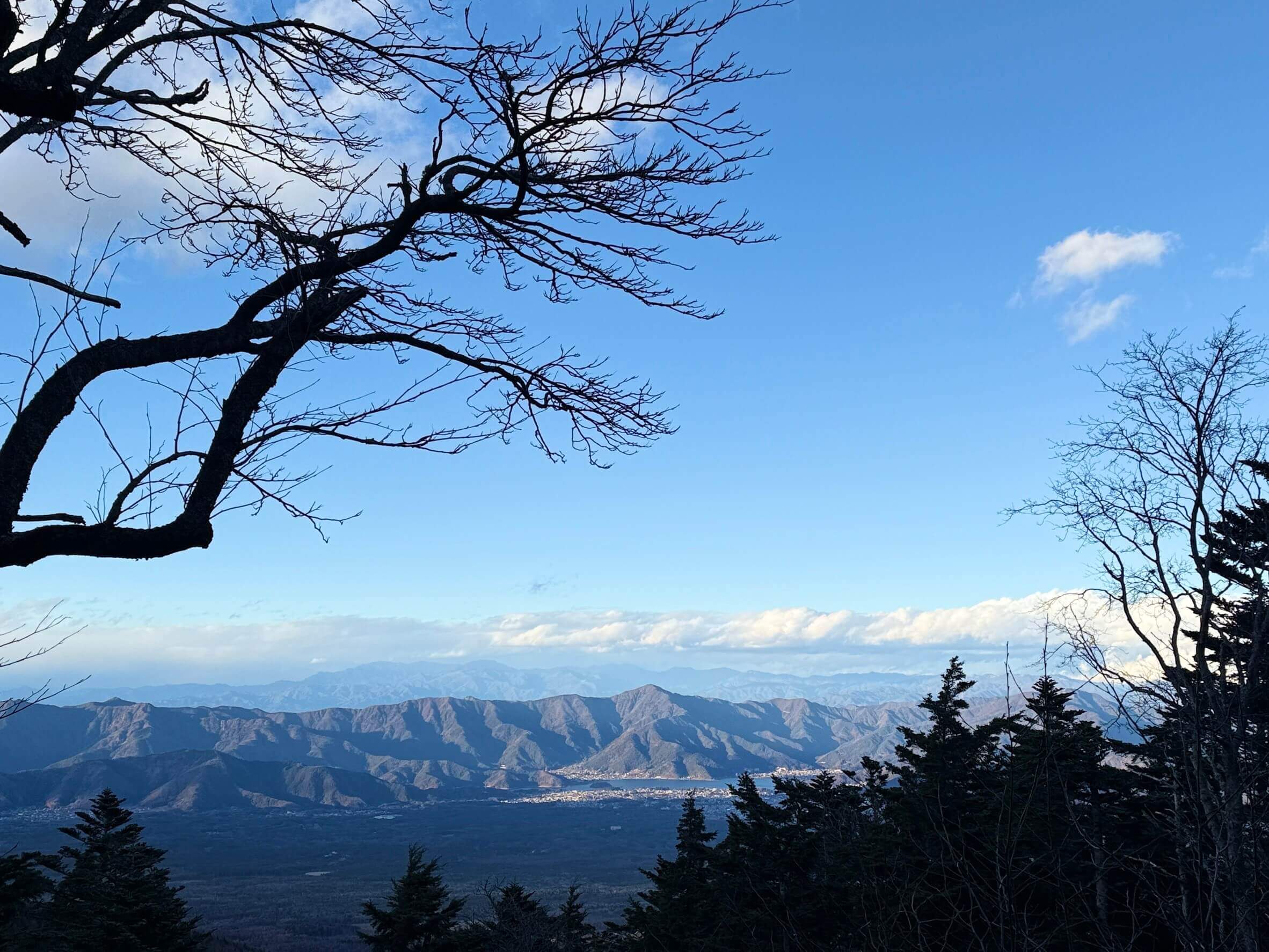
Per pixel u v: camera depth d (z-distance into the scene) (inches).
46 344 149.5
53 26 145.3
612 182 179.6
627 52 169.0
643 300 195.8
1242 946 185.8
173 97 175.6
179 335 161.6
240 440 160.4
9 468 137.1
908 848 432.5
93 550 142.4
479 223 184.9
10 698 170.9
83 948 1099.9
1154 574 216.1
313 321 171.9
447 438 183.9
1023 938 231.1
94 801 1289.4
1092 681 221.1
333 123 213.5
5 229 155.0
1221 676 197.8
